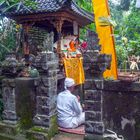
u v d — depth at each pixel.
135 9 8.97
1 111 4.82
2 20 6.60
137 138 3.57
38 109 4.29
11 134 4.42
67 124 4.60
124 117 3.64
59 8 5.74
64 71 5.95
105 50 4.64
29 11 6.05
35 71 4.62
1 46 5.84
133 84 3.52
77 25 7.02
